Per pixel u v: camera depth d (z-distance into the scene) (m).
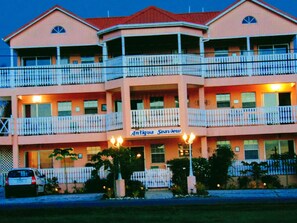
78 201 24.27
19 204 22.58
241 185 31.11
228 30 33.06
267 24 33.12
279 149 33.72
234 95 33.91
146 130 30.78
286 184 31.30
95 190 30.62
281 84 33.47
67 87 32.62
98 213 18.72
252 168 31.16
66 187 31.16
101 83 32.59
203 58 32.44
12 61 32.94
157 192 28.73
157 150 33.53
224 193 27.27
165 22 31.44
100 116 32.47
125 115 30.97
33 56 34.66
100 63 32.66
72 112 34.16
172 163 30.34
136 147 33.53
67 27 33.31
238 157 33.66
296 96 32.50
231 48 34.53
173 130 30.78
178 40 31.56
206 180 30.19
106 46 32.94
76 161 33.81
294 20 32.97
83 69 32.69
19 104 34.00
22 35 33.34
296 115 32.09
